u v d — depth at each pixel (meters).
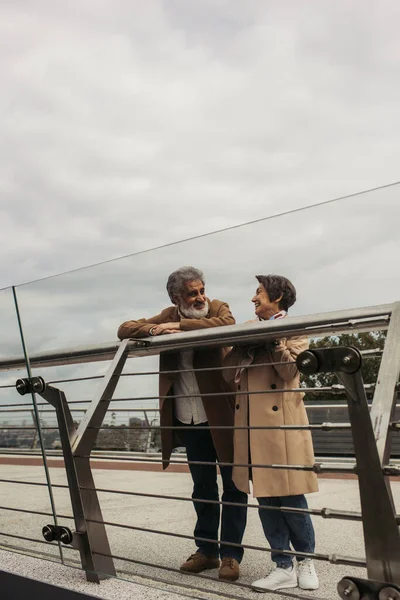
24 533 3.48
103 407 3.07
